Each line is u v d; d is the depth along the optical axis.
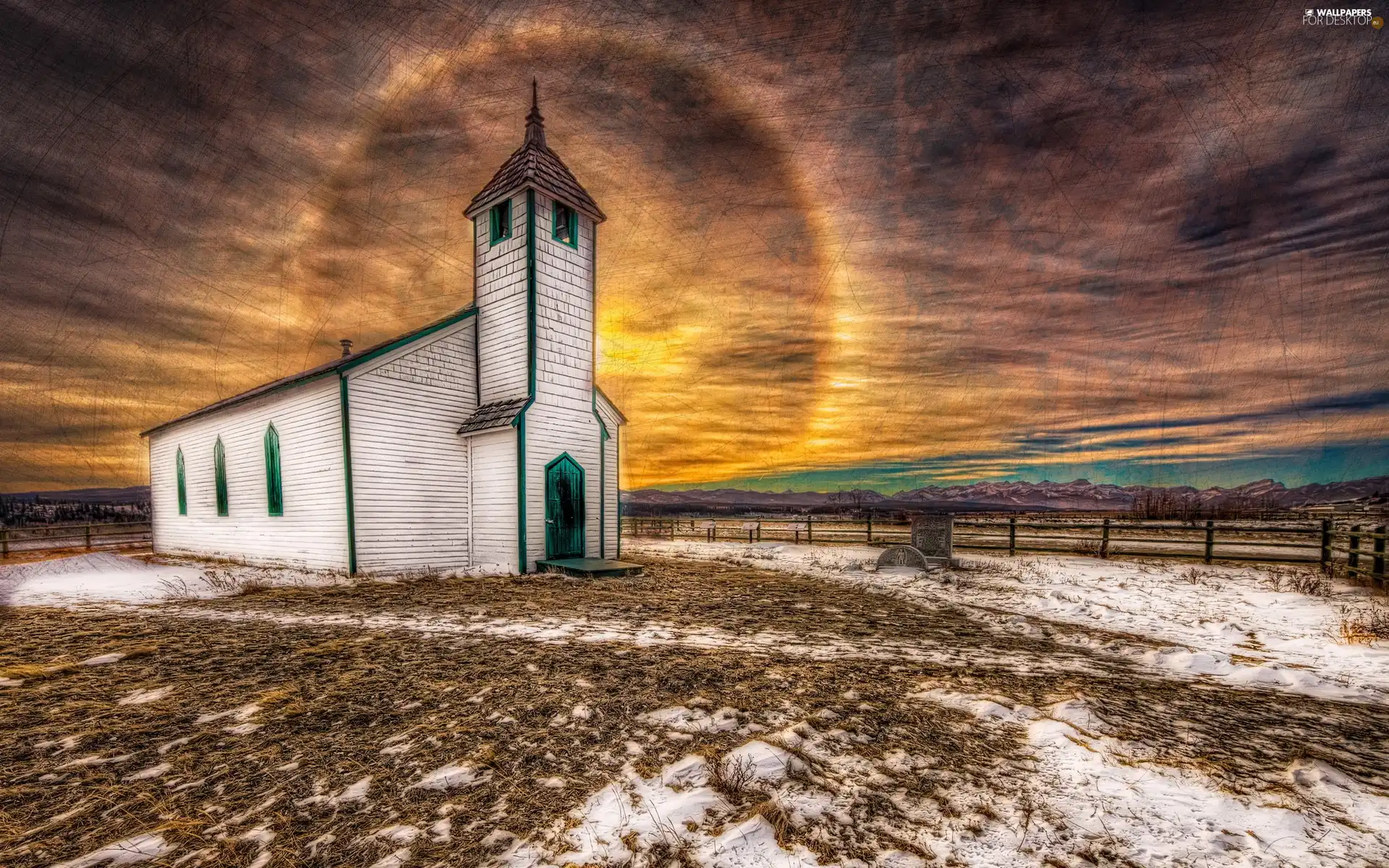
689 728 3.89
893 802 2.85
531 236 14.21
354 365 12.63
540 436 13.97
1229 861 2.34
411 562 13.37
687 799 2.86
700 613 8.58
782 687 4.75
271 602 9.27
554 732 3.84
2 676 5.02
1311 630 7.13
